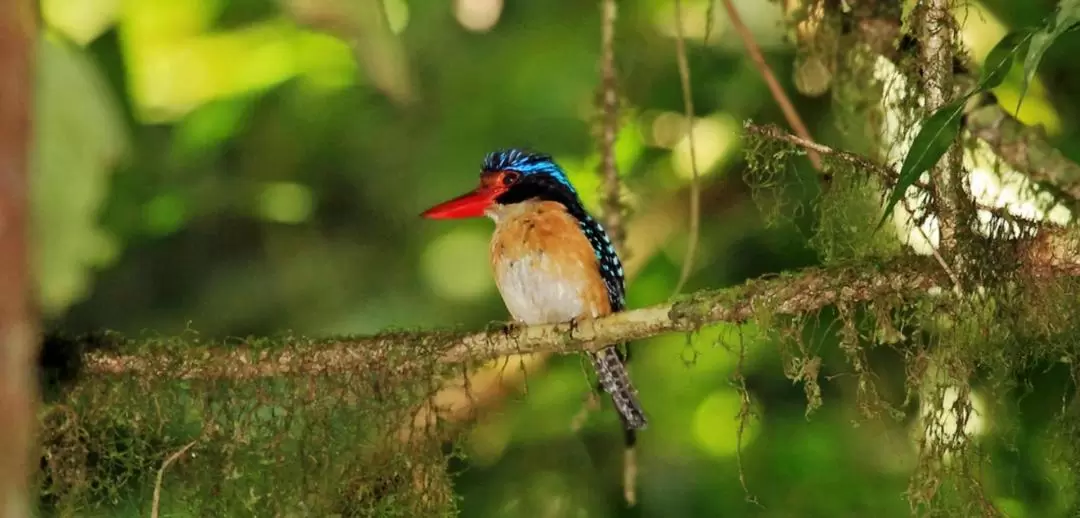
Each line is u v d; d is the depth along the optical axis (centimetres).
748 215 1273
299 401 831
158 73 1326
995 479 977
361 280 1409
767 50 1259
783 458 1177
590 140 1266
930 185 719
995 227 727
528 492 1226
